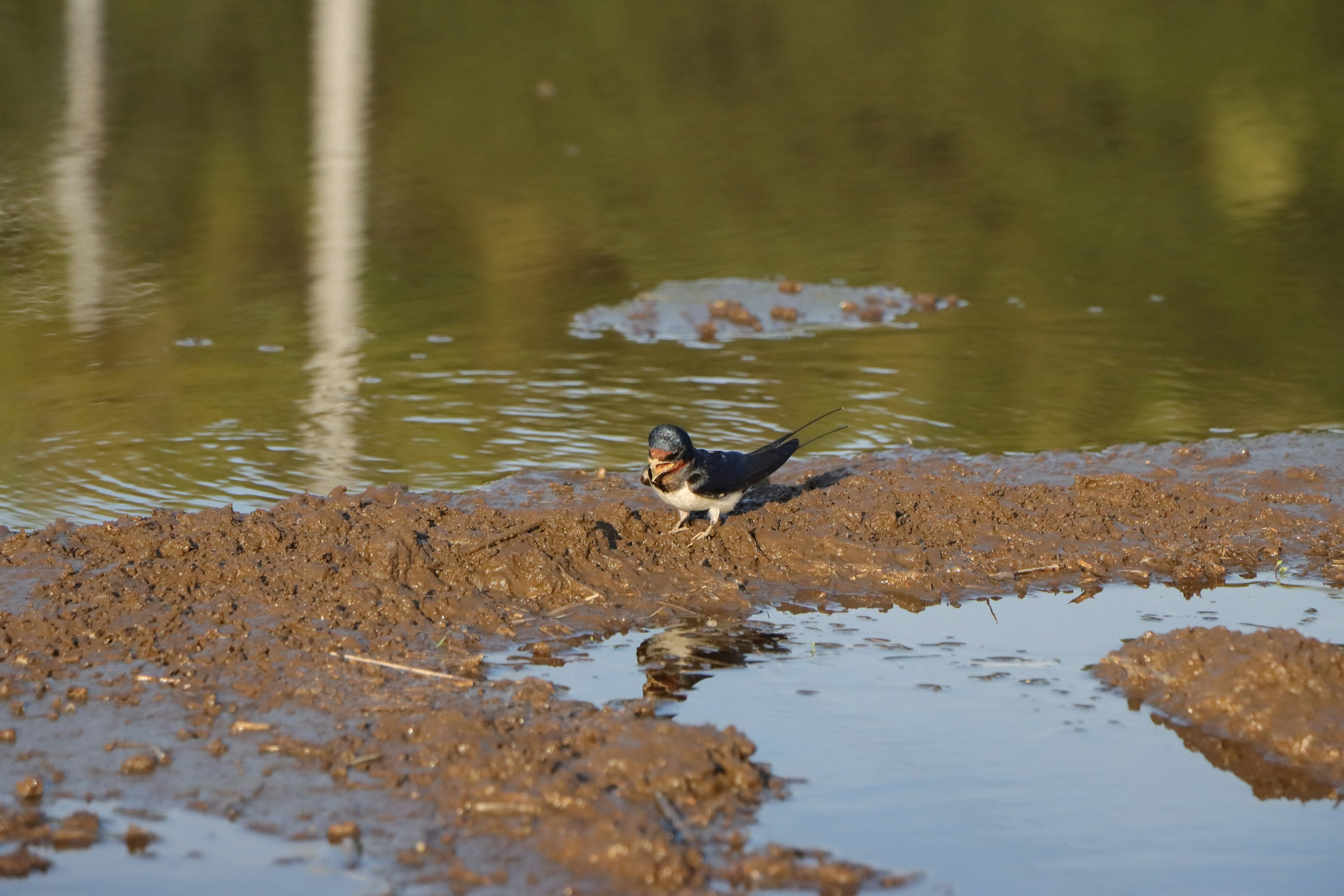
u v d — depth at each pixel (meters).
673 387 20.88
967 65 53.09
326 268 28.69
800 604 13.48
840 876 8.67
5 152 39.34
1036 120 44.84
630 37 59.09
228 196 35.00
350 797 9.56
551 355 22.80
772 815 9.40
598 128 44.25
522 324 24.83
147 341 23.23
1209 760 10.31
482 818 9.27
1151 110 45.28
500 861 8.81
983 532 14.82
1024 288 27.72
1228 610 13.24
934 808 9.57
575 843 8.89
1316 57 51.44
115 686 11.15
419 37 58.88
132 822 9.30
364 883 8.60
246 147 40.81
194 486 16.20
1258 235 32.09
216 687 11.14
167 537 13.52
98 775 9.88
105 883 8.61
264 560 13.18
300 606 12.51
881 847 9.07
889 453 17.39
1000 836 9.23
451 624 12.55
